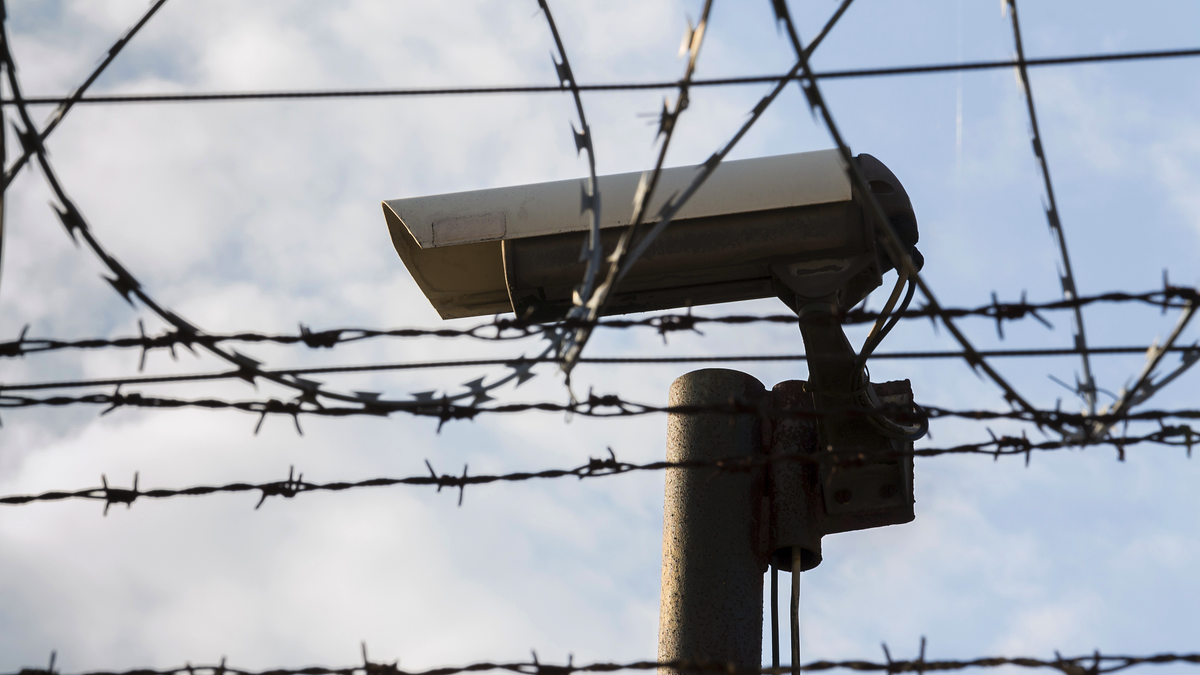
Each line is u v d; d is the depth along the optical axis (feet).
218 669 11.34
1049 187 12.69
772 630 16.81
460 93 11.62
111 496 11.95
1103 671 10.71
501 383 11.59
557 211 16.87
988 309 11.28
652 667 11.21
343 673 11.38
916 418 11.72
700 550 16.65
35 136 10.32
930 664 10.93
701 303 16.94
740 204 16.29
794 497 16.94
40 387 11.37
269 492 12.06
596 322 10.51
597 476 11.82
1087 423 11.47
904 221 16.16
